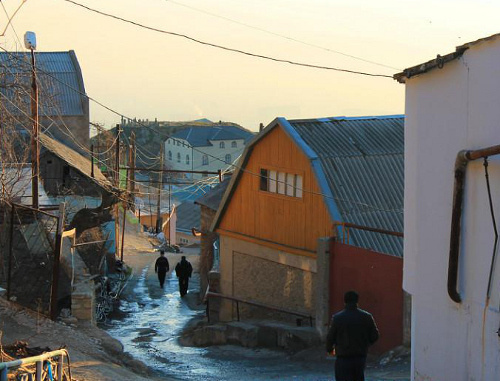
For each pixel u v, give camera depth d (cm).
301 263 2403
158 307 3039
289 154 2458
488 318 923
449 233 995
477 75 927
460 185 951
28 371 1034
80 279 2025
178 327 2616
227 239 2772
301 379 1616
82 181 3897
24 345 1287
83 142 5191
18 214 2031
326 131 2525
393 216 2352
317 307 2094
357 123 2620
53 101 4584
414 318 1089
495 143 901
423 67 1001
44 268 1911
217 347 2208
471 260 952
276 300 2527
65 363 1347
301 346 2081
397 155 2517
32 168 2411
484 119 919
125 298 3203
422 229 1052
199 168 14300
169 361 1981
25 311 1706
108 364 1473
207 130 14762
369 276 1948
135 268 4172
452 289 972
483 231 927
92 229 3195
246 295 2672
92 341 1648
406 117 1078
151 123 15700
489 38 898
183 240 7781
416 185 1060
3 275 1848
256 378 1662
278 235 2514
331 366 1820
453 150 976
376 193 2370
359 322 1079
